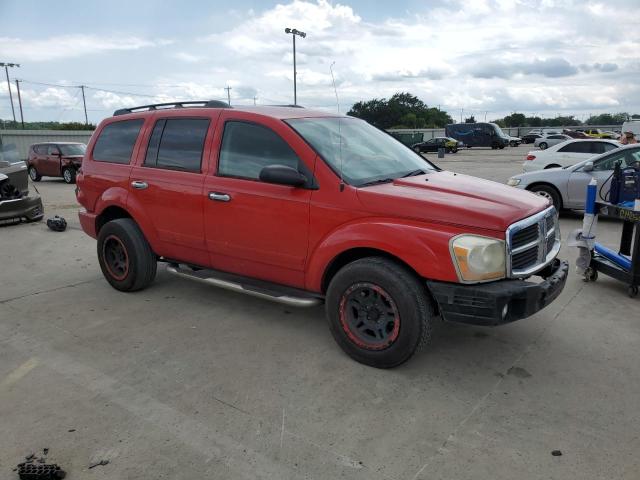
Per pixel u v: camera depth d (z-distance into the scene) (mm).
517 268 3482
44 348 4152
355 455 2773
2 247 7891
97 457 2773
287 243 4023
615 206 5309
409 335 3502
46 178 22172
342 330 3816
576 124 112688
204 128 4598
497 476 2600
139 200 5043
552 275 3746
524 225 3453
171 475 2631
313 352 4023
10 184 9656
